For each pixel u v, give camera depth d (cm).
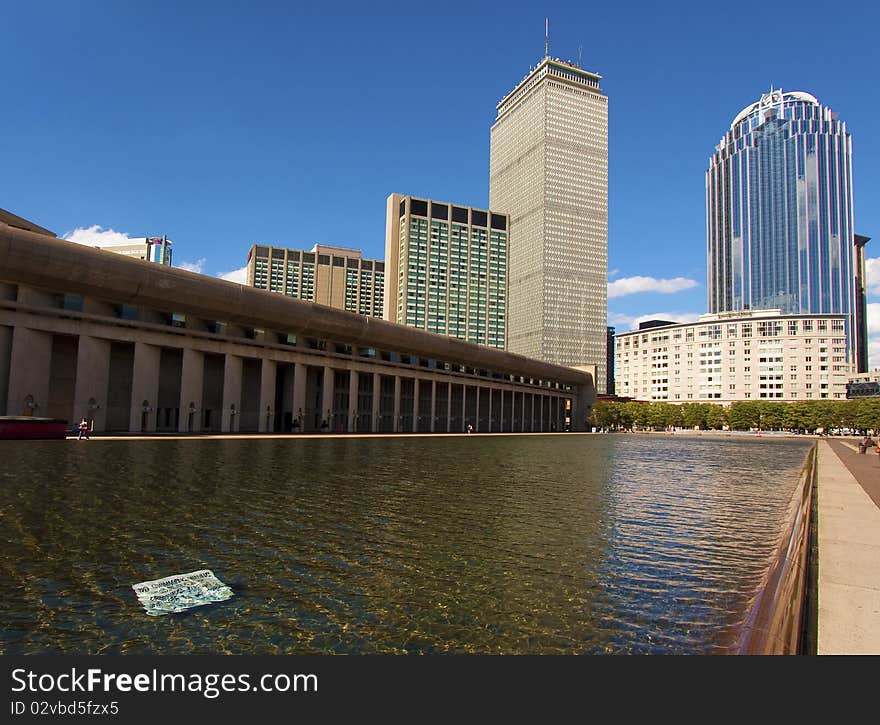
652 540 1171
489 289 18638
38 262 3869
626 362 17688
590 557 1030
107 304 4491
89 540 1054
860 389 13975
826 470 2520
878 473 2369
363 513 1387
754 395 14962
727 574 934
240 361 5312
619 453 4225
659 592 842
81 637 663
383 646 654
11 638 657
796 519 959
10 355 3934
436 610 761
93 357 4328
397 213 18000
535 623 722
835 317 14462
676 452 4553
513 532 1220
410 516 1369
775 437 9931
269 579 866
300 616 732
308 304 5628
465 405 8738
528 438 7000
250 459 2647
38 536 1074
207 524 1209
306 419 6438
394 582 867
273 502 1495
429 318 17650
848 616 606
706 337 15775
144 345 4591
